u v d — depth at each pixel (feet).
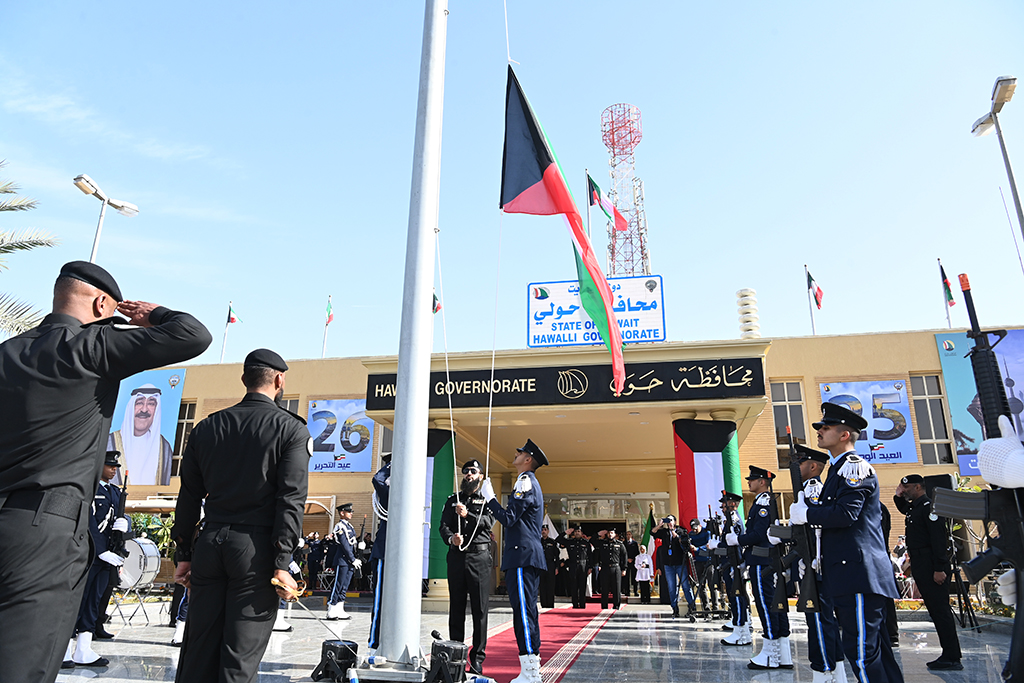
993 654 29.96
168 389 90.12
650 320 59.06
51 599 9.27
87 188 51.42
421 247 23.11
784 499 73.31
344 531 46.65
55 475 9.66
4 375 9.68
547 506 91.81
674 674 25.62
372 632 27.35
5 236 46.85
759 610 27.66
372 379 58.23
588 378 54.60
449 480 56.24
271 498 12.55
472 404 55.93
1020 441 11.91
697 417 53.36
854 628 16.83
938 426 73.00
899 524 70.33
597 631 39.93
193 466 13.05
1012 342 73.26
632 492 90.84
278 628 38.04
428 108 24.40
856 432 18.98
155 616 44.39
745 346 52.75
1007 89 46.62
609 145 97.76
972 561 12.32
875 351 75.61
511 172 31.30
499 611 52.54
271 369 13.88
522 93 32.22
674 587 49.47
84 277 11.16
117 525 28.17
